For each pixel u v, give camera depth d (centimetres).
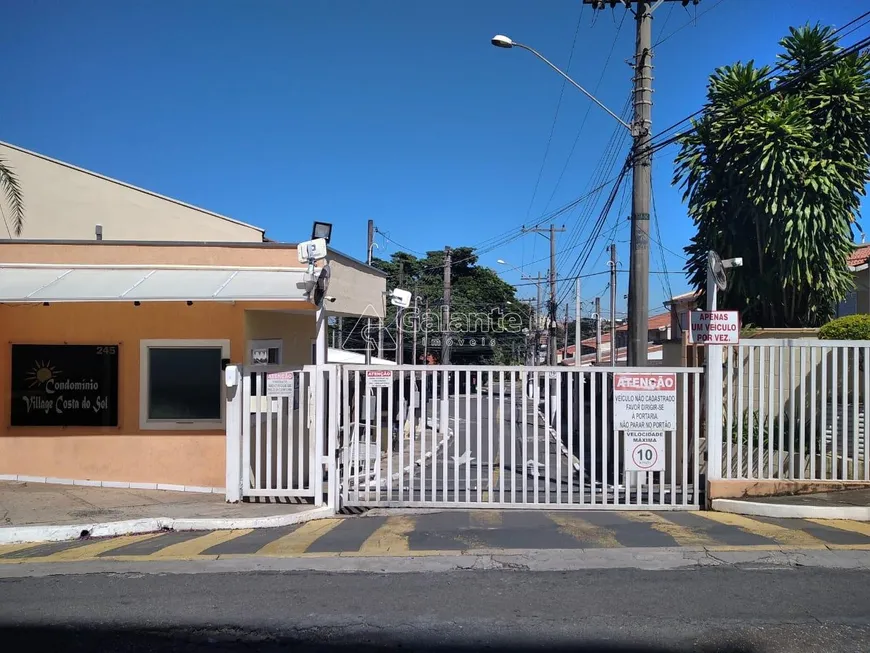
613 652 423
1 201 1444
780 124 1350
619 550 647
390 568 605
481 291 5225
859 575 568
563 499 898
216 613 498
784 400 935
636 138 1202
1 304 1030
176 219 1538
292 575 589
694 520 778
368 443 890
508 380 1142
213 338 1038
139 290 930
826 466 875
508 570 595
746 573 576
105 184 1512
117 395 1040
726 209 1464
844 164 1363
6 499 929
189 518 800
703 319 843
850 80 1378
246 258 1052
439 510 879
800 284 1380
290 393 902
